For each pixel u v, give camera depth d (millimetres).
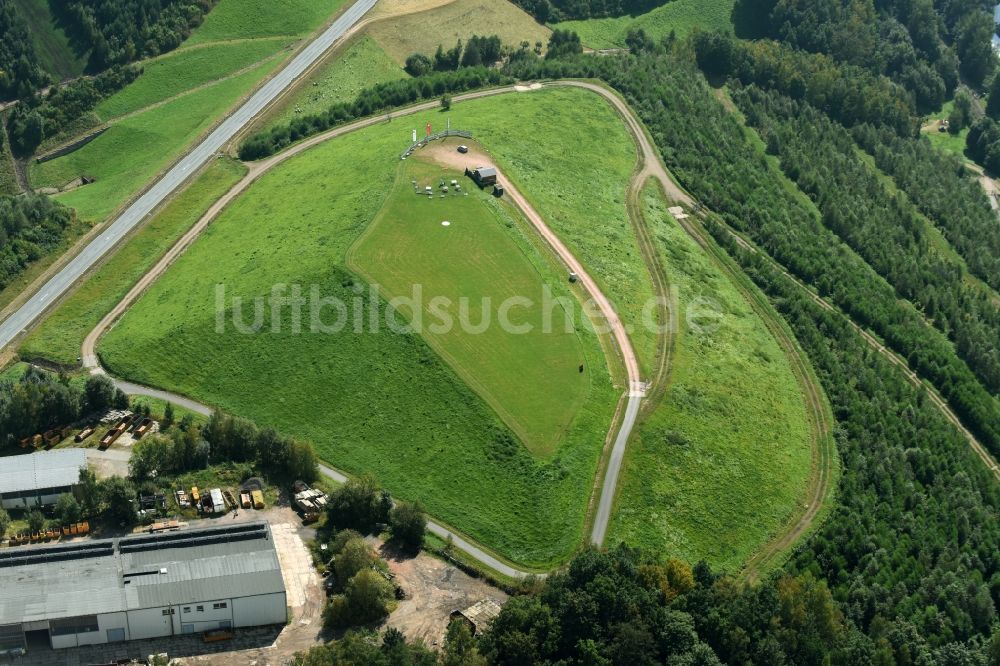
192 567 183625
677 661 179000
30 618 171500
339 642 174375
